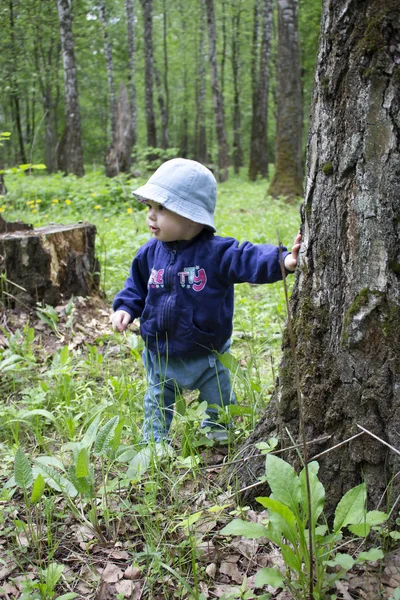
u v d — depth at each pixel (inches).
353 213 76.9
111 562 80.5
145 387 129.0
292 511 69.2
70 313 181.3
